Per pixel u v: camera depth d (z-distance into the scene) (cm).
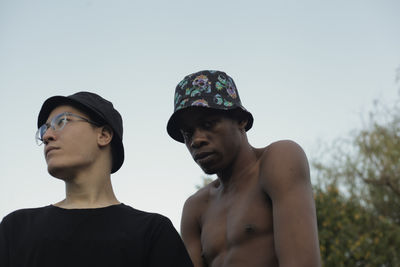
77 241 197
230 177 272
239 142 266
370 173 933
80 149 215
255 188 258
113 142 230
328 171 962
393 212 916
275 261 237
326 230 876
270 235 243
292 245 225
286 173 244
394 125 977
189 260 212
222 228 260
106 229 203
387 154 936
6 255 198
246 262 240
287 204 236
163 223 213
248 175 265
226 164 263
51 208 210
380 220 891
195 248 282
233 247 248
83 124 220
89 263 193
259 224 246
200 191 302
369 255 846
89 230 201
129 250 199
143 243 203
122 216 210
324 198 913
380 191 927
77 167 214
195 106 255
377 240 860
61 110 223
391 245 870
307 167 253
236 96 269
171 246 208
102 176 223
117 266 194
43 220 205
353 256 868
